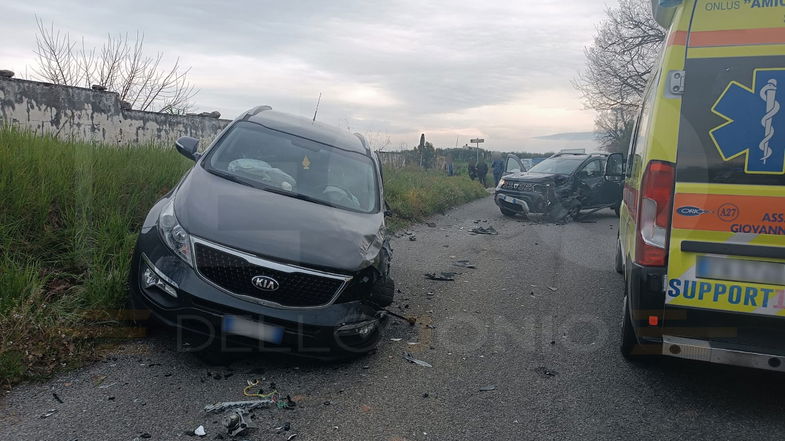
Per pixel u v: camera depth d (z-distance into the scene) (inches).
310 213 202.1
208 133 598.2
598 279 331.0
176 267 172.7
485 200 890.1
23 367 156.1
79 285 201.6
